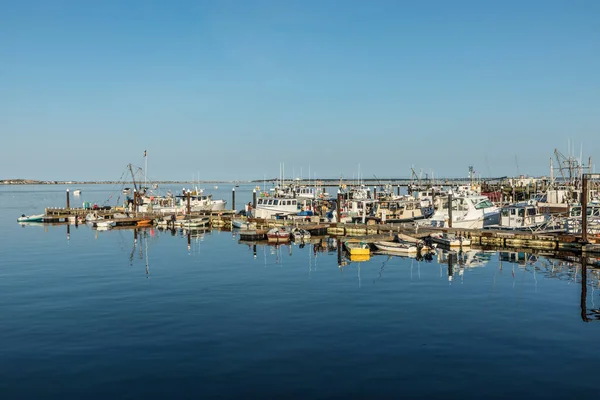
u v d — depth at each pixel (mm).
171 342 26781
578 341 26734
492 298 36094
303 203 101250
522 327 29172
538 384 21562
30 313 32562
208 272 46875
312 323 30047
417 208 91562
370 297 36500
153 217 100875
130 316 31672
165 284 41375
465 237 65938
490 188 135375
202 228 93625
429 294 37375
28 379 22328
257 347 25953
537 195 105938
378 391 20984
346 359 24328
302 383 21750
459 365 23562
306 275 45156
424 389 21141
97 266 50531
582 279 42625
